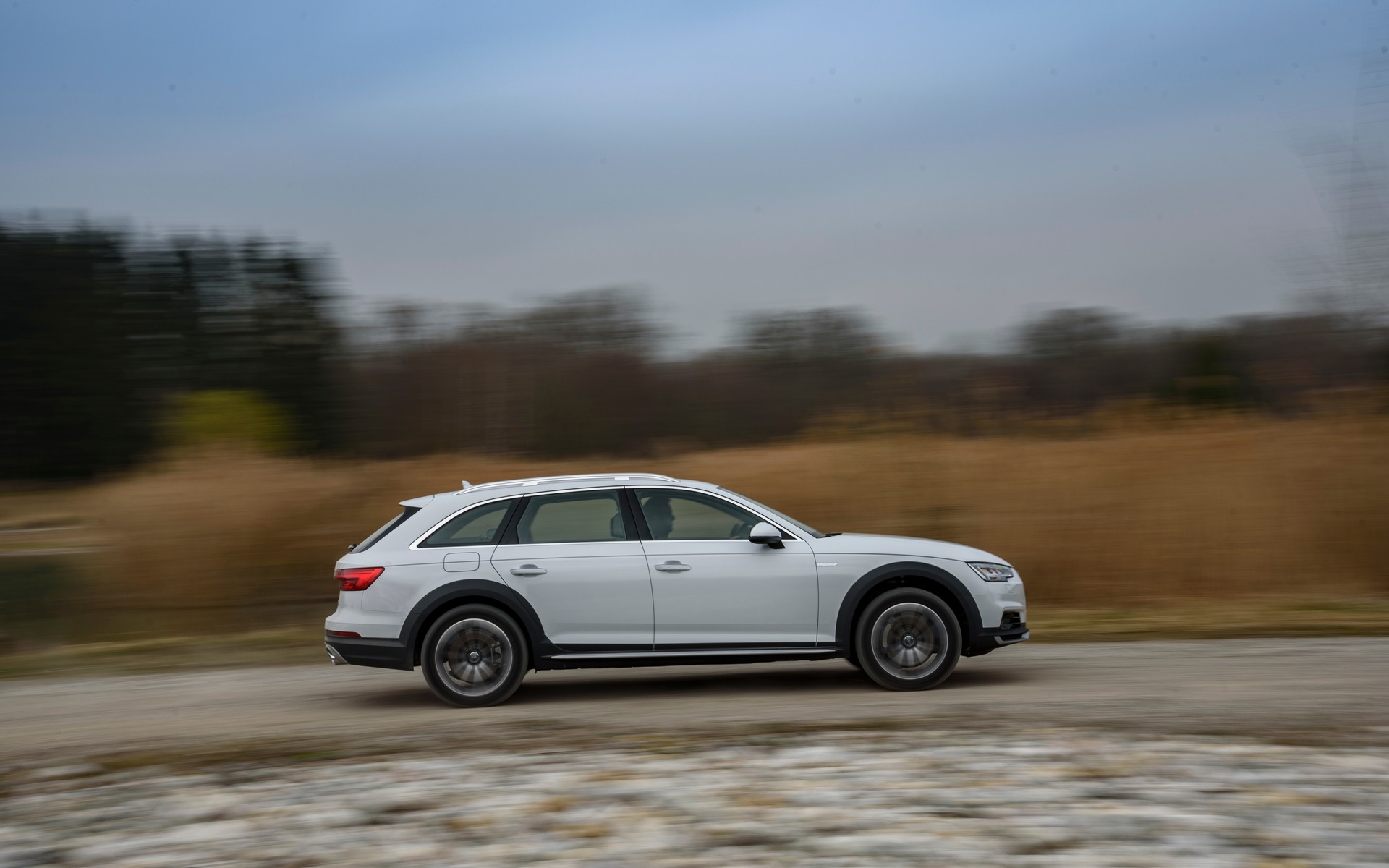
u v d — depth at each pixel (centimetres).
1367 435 1467
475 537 776
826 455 1545
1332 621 1142
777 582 766
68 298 4341
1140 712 698
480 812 511
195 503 1445
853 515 1460
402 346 2542
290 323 2755
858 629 774
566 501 788
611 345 2417
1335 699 732
